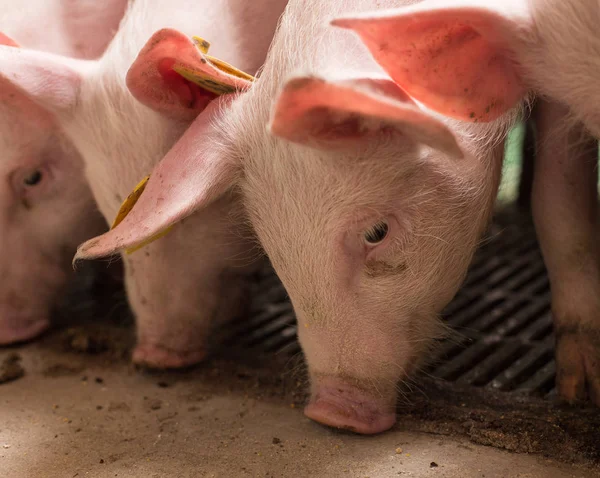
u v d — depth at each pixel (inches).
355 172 26.8
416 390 31.0
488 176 28.6
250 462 28.1
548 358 33.9
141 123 30.4
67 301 39.9
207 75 27.6
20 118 33.5
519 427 28.8
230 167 28.7
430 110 26.5
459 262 28.8
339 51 26.8
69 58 32.1
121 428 30.3
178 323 33.1
